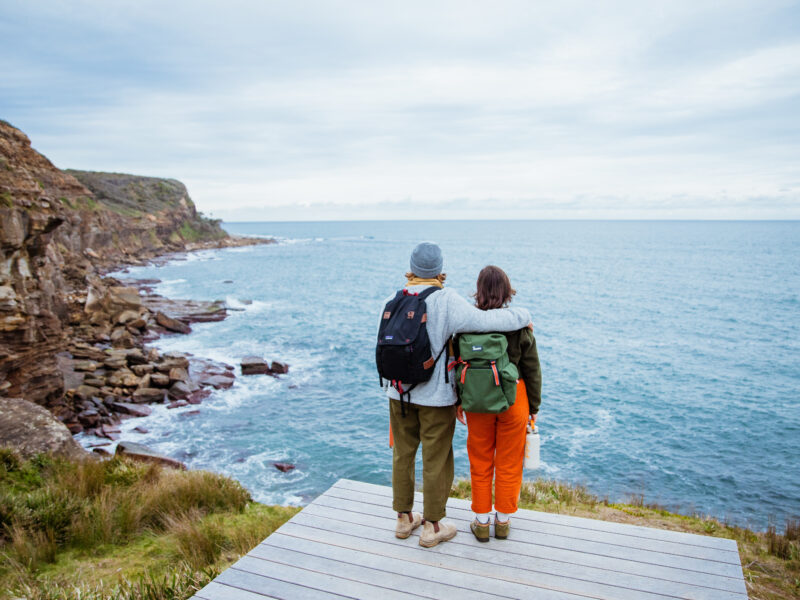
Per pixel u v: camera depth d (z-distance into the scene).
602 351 33.38
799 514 14.20
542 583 3.11
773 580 5.51
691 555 3.38
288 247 168.38
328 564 3.31
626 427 20.48
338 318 44.94
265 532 6.35
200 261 102.12
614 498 14.93
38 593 4.47
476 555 3.40
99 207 84.75
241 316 45.66
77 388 21.84
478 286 3.47
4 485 7.13
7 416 9.34
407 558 3.37
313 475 16.33
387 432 19.83
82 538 5.92
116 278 67.50
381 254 139.50
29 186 16.67
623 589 3.05
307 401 23.36
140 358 26.83
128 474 8.18
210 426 20.23
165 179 130.12
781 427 20.48
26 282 16.62
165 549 5.86
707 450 18.36
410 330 3.15
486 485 3.51
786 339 37.06
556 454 18.02
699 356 32.06
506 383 3.14
